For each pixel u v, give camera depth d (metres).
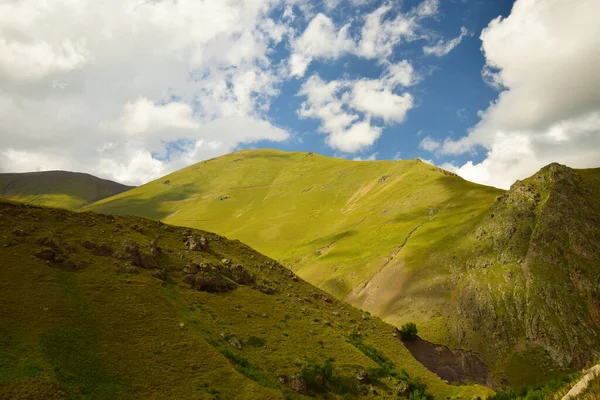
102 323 48.16
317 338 65.12
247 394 44.00
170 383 43.16
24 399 34.75
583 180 167.62
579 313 126.25
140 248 68.06
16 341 41.31
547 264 141.00
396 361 70.38
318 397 51.28
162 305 55.53
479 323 132.75
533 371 114.94
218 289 68.38
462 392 63.75
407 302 151.62
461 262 158.88
